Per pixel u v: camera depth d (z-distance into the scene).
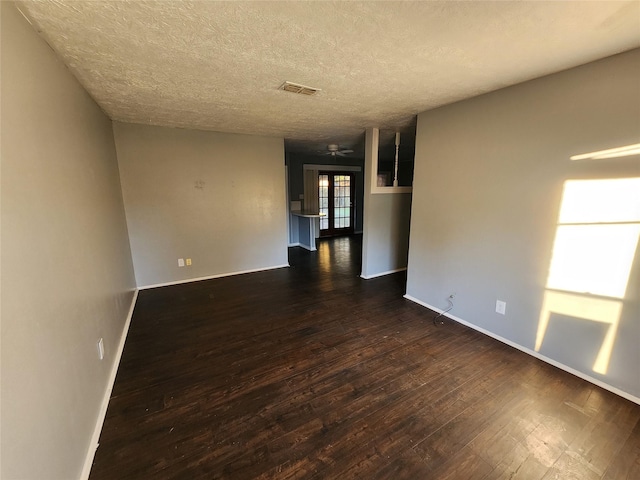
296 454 1.57
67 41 1.57
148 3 1.27
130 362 2.42
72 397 1.44
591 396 1.97
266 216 4.99
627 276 1.90
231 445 1.63
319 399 1.98
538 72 2.10
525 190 2.38
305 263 5.53
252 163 4.72
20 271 1.07
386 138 4.85
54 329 1.32
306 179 7.52
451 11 1.35
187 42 1.63
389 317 3.21
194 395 2.02
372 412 1.86
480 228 2.76
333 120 3.58
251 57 1.82
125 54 1.76
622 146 1.85
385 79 2.21
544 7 1.32
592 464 1.50
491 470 1.47
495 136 2.53
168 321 3.15
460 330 2.90
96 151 2.59
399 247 4.86
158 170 4.04
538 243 2.34
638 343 1.88
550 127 2.18
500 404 1.91
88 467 1.48
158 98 2.64
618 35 1.58
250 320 3.17
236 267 4.83
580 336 2.15
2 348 0.92
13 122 1.13
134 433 1.71
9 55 1.15
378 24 1.45
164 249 4.24
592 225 2.03
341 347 2.62
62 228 1.54
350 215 8.74
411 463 1.52
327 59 1.86
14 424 0.95
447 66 1.98
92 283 1.97
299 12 1.35
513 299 2.56
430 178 3.19
